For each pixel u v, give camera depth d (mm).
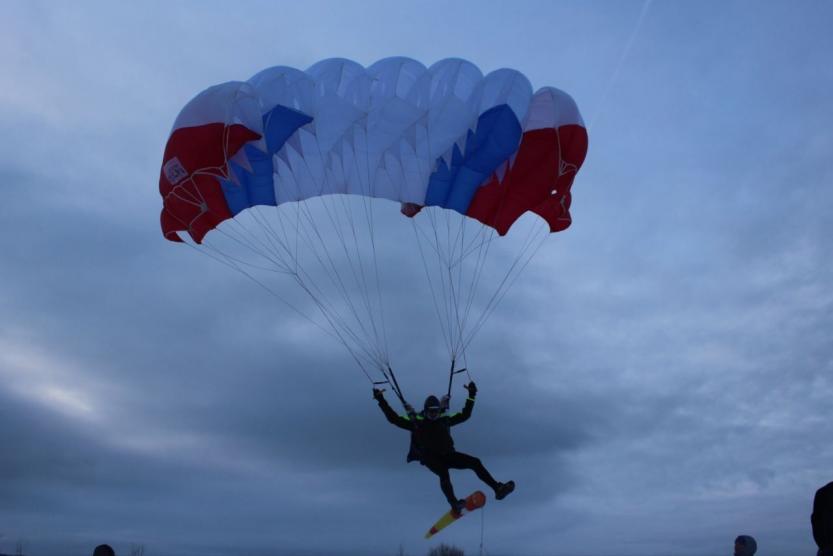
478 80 16812
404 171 17047
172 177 16422
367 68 17375
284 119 16531
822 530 6371
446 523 14406
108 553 9422
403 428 14836
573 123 16984
